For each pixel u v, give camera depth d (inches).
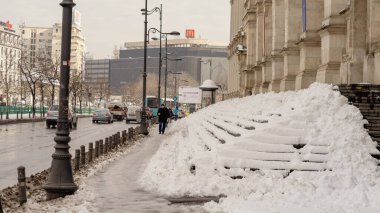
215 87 2468.0
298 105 606.2
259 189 453.4
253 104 948.6
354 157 518.6
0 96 4099.4
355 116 578.2
